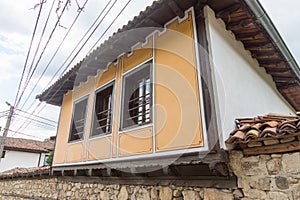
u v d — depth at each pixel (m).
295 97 6.32
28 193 7.42
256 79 4.50
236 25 3.76
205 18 3.36
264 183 2.42
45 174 6.43
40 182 6.94
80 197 5.09
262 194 2.41
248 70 4.23
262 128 2.56
